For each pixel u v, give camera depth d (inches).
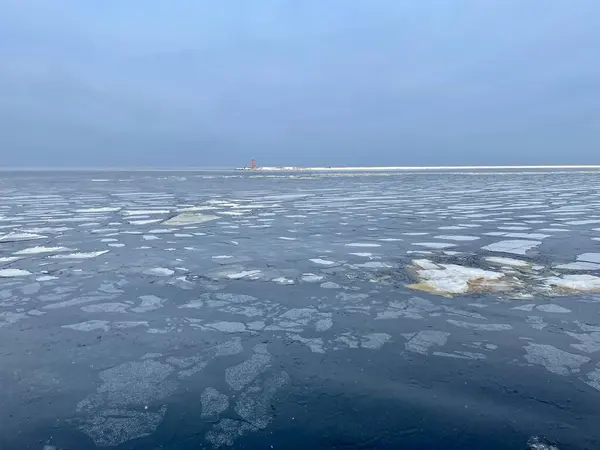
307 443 84.7
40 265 213.0
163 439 86.0
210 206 470.6
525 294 164.9
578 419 90.0
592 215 379.9
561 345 122.5
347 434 87.2
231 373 110.4
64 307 155.6
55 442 85.1
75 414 94.1
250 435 87.3
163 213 409.4
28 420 92.0
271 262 217.9
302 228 324.2
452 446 83.1
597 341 124.7
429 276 189.3
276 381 106.5
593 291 167.5
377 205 477.7
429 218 371.6
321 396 99.9
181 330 135.8
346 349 122.2
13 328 137.4
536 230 304.3
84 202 513.0
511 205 466.0
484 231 303.1
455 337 128.4
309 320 142.7
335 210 433.1
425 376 107.6
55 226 332.2
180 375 109.7
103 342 127.6
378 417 92.0
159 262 218.8
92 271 202.2
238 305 157.0
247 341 128.0
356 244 261.7
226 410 95.5
